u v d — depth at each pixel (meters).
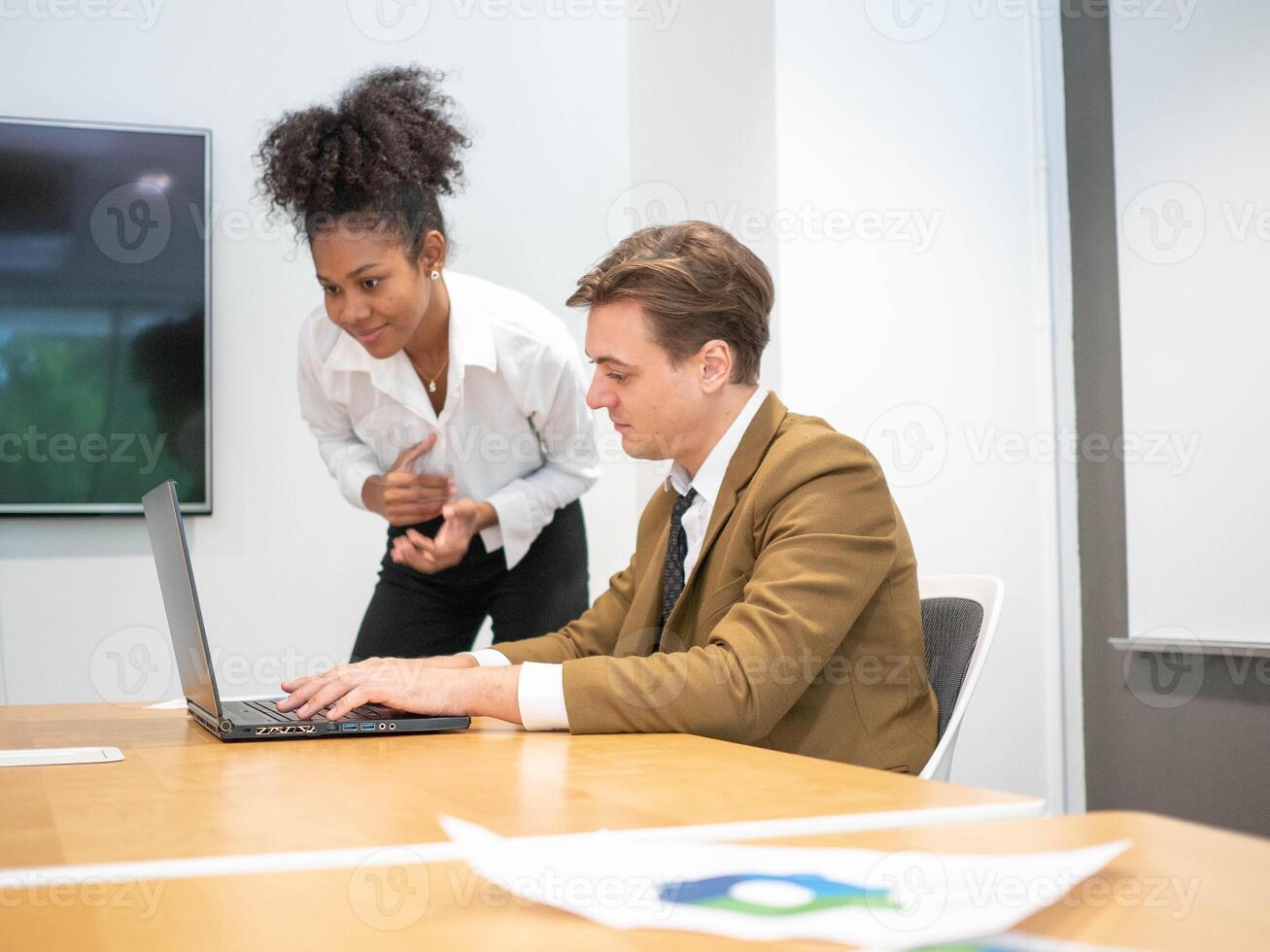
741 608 1.20
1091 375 2.59
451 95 2.73
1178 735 2.35
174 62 2.61
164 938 0.46
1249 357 2.19
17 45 2.54
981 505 2.61
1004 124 2.67
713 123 2.66
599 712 1.13
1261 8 2.16
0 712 1.45
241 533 2.60
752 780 0.83
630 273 1.38
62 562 2.54
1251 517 2.18
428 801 0.75
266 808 0.74
